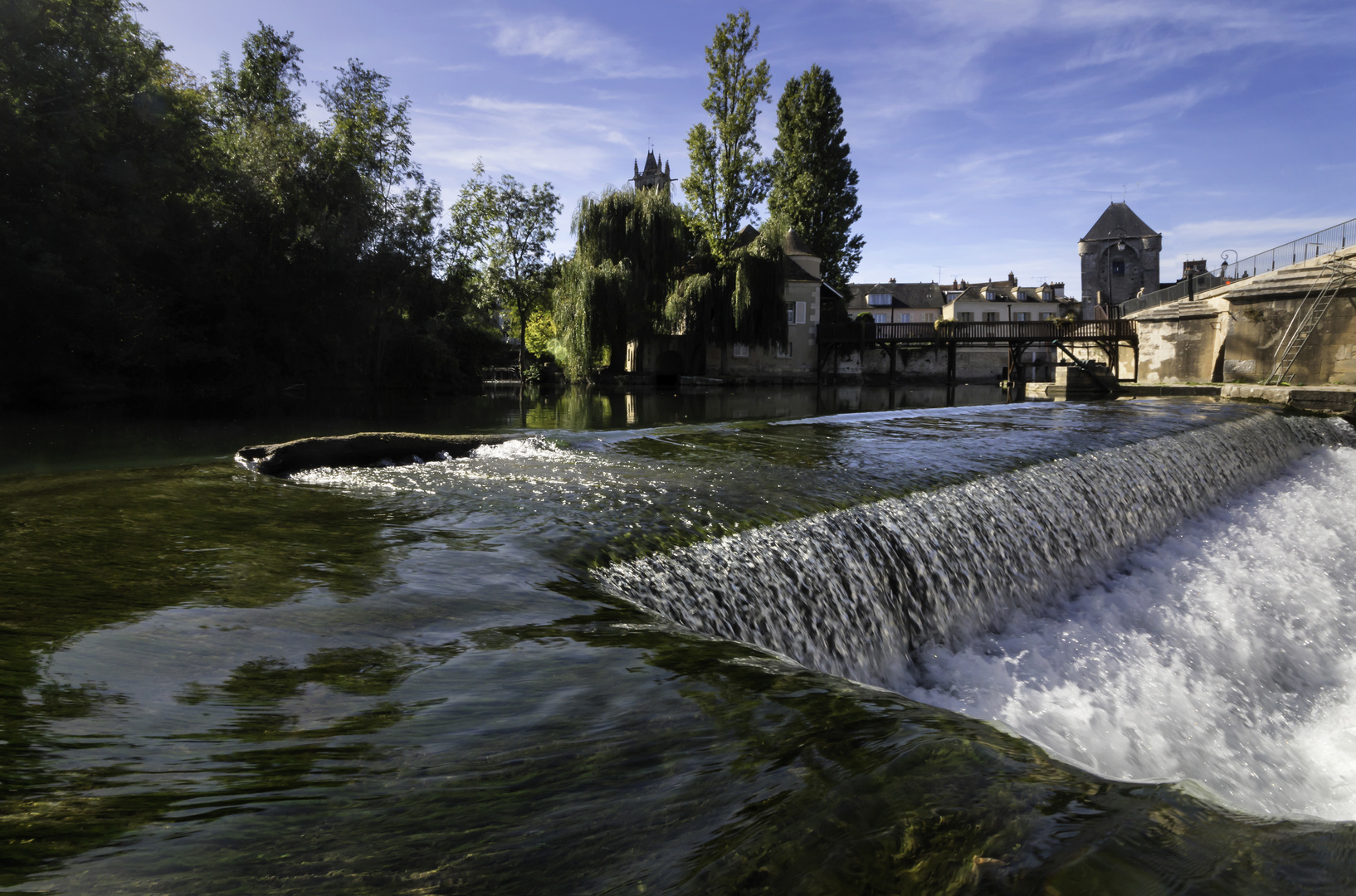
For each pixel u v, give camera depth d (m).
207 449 13.39
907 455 8.13
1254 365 24.36
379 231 32.94
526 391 38.38
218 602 3.26
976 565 5.80
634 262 40.84
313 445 7.21
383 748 1.91
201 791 1.65
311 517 5.04
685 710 2.19
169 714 2.11
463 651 2.73
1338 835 1.48
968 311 89.12
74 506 5.37
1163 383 28.88
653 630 3.11
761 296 43.88
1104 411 15.02
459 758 1.85
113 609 3.13
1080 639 5.59
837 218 60.25
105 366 24.06
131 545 4.27
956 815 1.54
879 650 4.84
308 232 29.17
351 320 31.36
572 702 2.25
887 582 5.04
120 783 1.68
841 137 59.06
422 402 27.77
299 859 1.38
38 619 2.97
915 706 2.28
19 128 20.38
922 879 1.31
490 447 8.30
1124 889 1.27
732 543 4.66
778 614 4.33
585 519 5.00
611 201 41.16
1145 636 5.73
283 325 29.30
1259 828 1.51
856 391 42.22
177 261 25.78
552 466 7.21
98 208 22.41
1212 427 12.20
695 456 7.95
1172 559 7.71
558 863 1.38
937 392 40.41
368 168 36.00
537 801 1.63
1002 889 1.27
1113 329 41.59
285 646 2.75
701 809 1.58
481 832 1.49
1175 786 1.71
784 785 1.69
